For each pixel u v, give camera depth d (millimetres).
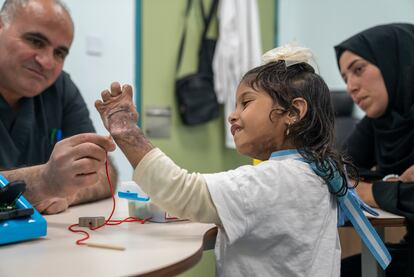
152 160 788
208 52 2748
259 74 916
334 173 867
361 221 931
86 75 2439
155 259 631
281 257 792
